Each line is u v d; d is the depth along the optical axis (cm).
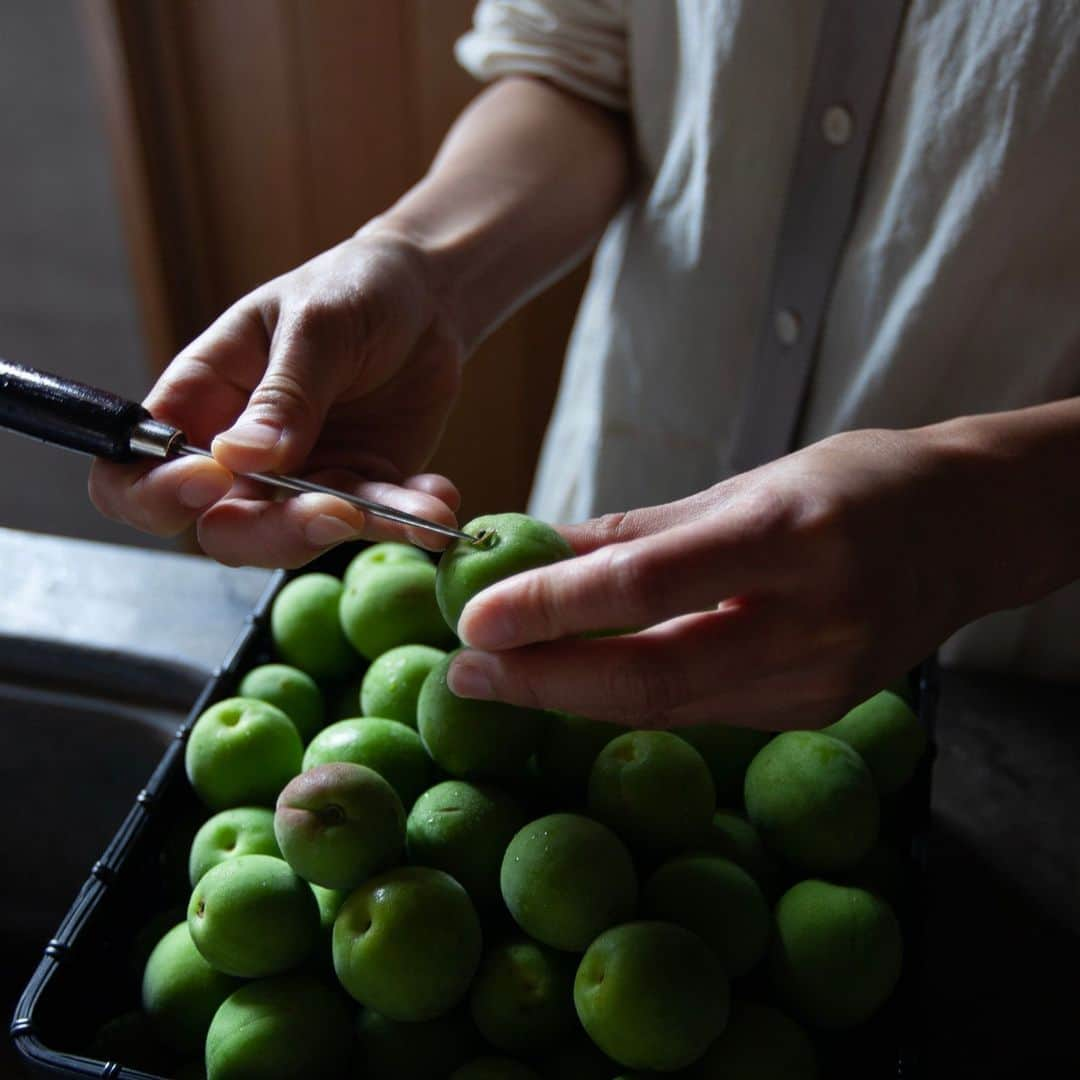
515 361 136
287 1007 43
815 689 45
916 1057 42
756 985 47
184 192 127
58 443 45
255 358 54
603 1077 44
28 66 118
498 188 74
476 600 41
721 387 81
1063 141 60
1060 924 57
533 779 52
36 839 76
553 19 80
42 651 71
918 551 43
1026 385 69
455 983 42
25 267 135
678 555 40
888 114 66
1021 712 70
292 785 45
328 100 119
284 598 60
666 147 80
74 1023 45
